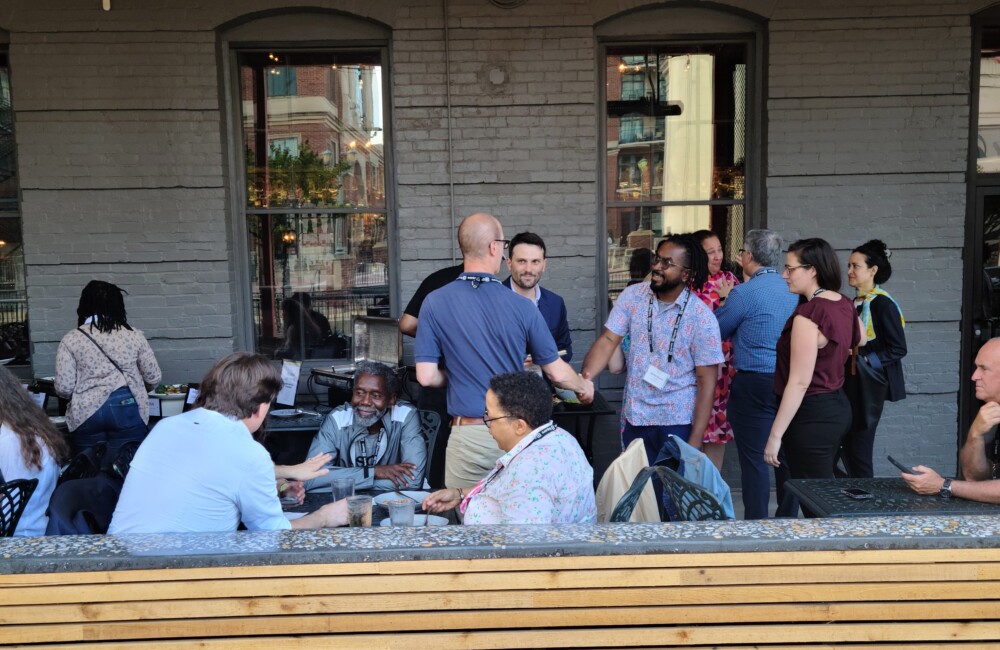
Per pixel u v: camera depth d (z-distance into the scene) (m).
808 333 3.50
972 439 2.71
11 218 5.49
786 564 1.98
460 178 5.34
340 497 2.96
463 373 3.34
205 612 1.94
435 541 2.00
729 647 1.99
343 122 5.54
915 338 5.46
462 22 5.23
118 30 5.11
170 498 2.41
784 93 5.28
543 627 1.98
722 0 5.21
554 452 2.60
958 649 2.00
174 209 5.24
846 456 4.32
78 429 4.41
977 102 5.43
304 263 5.65
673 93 5.57
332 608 1.95
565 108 5.31
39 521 2.97
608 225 5.66
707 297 4.94
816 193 5.35
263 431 2.83
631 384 3.96
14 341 5.58
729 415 4.29
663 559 1.97
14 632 1.93
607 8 5.25
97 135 5.17
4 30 5.23
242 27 5.31
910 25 5.24
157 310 5.30
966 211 5.45
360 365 3.83
